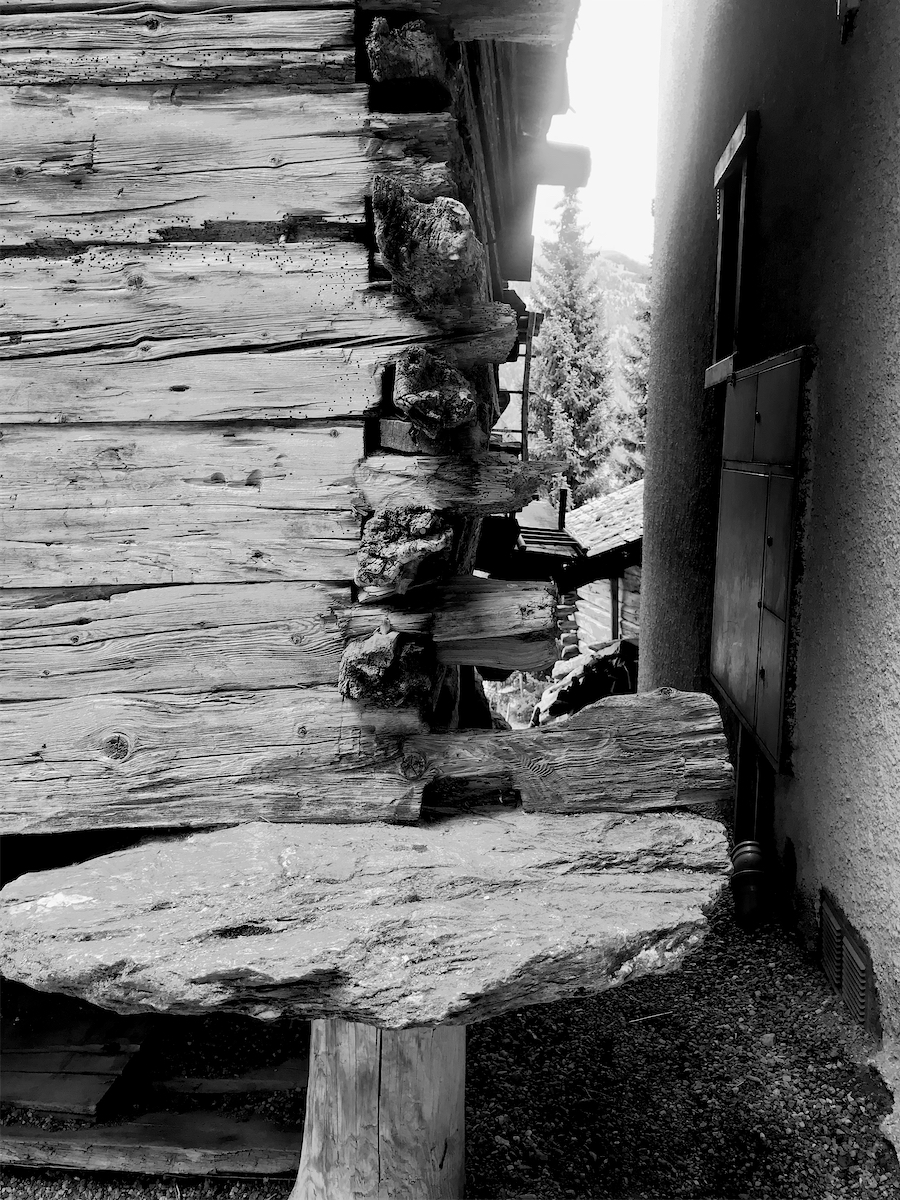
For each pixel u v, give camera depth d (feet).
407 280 6.92
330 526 7.45
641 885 7.06
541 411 83.05
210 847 7.45
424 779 7.68
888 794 9.53
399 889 6.81
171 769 7.73
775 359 13.37
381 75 7.21
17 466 7.63
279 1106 9.32
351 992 6.11
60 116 7.40
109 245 7.48
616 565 35.73
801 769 12.54
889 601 9.54
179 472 7.54
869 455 10.10
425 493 7.29
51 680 7.78
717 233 18.65
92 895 6.92
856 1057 9.92
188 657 7.68
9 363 7.54
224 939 6.43
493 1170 8.74
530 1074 10.29
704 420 20.04
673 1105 9.74
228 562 7.57
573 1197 8.43
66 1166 8.82
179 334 7.44
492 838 7.45
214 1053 10.20
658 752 7.82
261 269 7.36
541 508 42.39
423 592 7.70
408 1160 7.78
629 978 6.43
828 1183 8.58
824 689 11.57
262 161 7.32
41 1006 10.74
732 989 11.97
